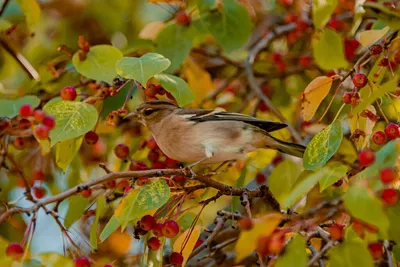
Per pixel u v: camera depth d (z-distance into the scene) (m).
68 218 10.68
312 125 14.60
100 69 11.15
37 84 13.28
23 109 9.55
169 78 10.61
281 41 16.92
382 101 10.50
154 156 12.61
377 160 8.20
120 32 17.25
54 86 13.54
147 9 17.48
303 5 15.78
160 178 9.40
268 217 8.16
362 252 8.52
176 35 12.64
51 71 12.85
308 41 16.00
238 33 12.42
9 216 9.01
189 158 12.11
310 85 10.46
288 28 15.80
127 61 9.90
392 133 9.54
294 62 16.23
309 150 9.24
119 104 13.05
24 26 15.95
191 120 11.91
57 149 11.02
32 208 9.12
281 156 14.04
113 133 13.66
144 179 10.45
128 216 8.92
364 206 7.35
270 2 16.28
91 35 17.19
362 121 10.08
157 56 10.04
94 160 13.58
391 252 9.41
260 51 15.82
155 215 9.99
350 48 13.01
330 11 11.00
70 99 11.06
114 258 13.53
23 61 13.54
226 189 10.14
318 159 9.15
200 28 12.70
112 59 11.26
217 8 12.48
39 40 16.55
